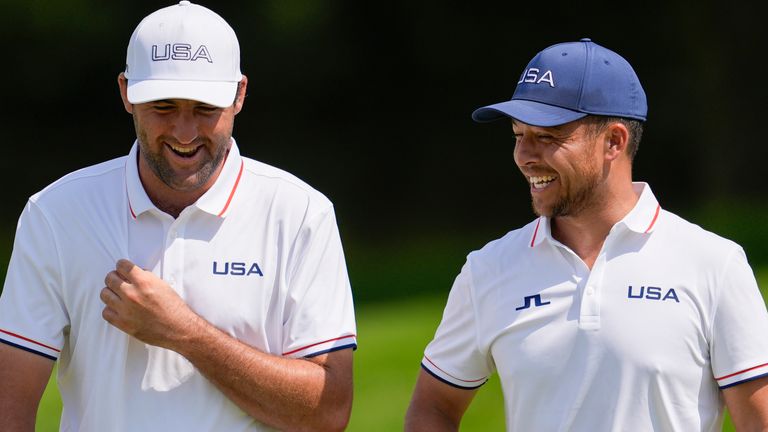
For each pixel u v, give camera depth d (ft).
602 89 40.40
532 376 40.63
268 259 42.19
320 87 205.36
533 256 41.60
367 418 84.94
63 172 202.28
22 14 191.72
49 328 41.60
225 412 41.42
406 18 203.31
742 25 194.18
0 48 195.11
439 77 207.62
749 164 194.29
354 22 202.59
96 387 41.45
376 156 207.82
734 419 39.83
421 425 43.68
